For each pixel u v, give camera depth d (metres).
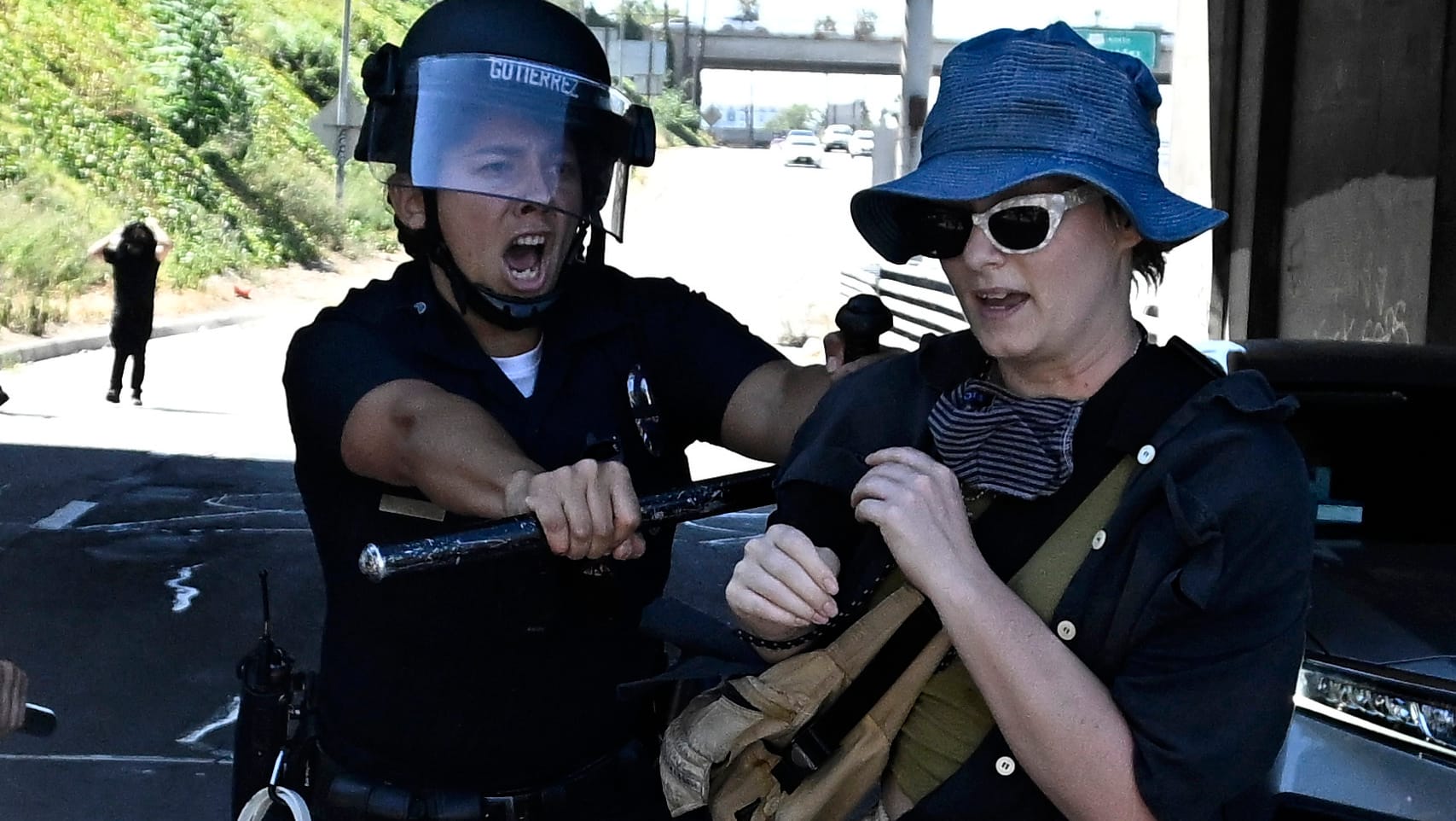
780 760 1.69
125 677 5.81
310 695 2.23
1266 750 1.47
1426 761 3.07
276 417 12.36
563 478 1.72
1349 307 9.16
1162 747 1.44
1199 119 9.98
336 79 31.55
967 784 1.61
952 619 1.48
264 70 29.94
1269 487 1.47
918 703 1.65
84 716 5.39
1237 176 9.76
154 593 6.95
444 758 2.10
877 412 1.74
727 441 2.31
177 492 9.18
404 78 2.07
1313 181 9.31
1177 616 1.46
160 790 4.80
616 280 2.31
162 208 22.80
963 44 1.65
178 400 13.24
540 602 2.04
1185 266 10.31
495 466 1.84
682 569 7.64
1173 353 1.56
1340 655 3.39
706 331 2.30
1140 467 1.51
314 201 26.38
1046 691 1.45
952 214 1.58
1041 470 1.55
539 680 2.11
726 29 69.31
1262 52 9.48
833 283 24.88
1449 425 4.20
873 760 1.63
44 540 7.88
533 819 2.13
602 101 2.15
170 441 10.96
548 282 2.09
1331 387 4.25
